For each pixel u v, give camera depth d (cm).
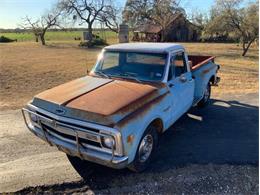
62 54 2703
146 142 432
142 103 411
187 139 559
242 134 586
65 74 1483
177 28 5269
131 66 507
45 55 2578
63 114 386
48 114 399
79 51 3088
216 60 2402
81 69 1670
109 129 354
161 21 3184
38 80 1299
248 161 473
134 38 5234
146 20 3803
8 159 477
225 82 1238
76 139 379
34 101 436
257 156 489
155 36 4641
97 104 387
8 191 389
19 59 2197
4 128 615
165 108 464
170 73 498
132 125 376
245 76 1457
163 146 527
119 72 510
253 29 2678
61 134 403
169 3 3114
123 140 361
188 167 452
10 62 1984
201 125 634
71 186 403
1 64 1858
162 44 549
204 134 584
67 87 456
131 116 379
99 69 532
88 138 372
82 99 402
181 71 555
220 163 466
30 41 5406
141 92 431
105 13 4412
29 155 491
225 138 566
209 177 424
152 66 495
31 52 2894
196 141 550
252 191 392
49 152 501
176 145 532
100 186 403
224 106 778
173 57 511
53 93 435
